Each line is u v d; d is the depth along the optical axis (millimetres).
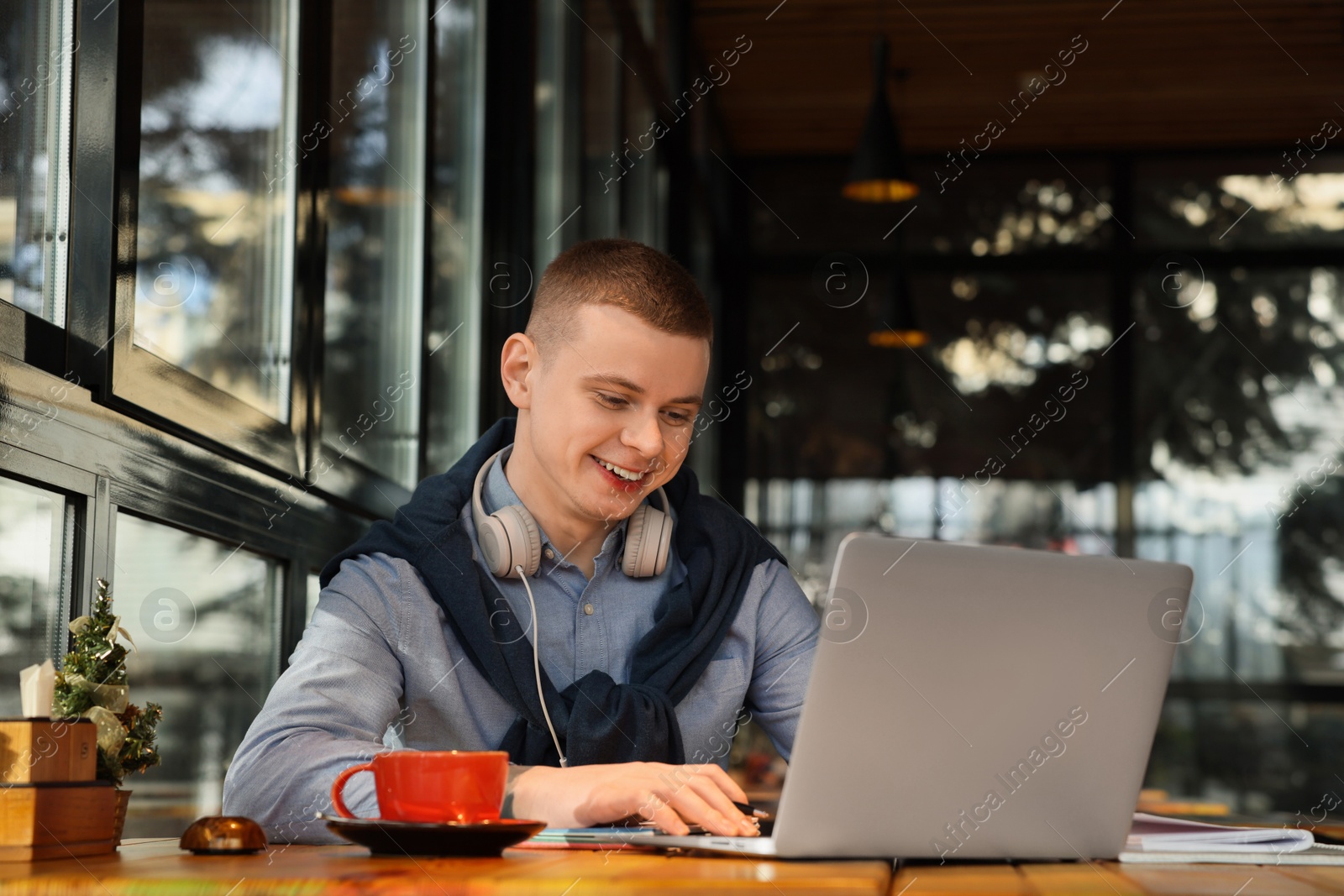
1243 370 6633
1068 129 6648
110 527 1410
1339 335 6602
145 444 1497
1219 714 6340
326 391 2148
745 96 6285
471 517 1443
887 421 6742
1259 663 6379
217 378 1779
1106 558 923
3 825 858
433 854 877
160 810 1626
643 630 1460
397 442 2527
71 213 1396
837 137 6766
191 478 1616
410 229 2541
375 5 2393
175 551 1635
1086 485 6629
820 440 6777
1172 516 6555
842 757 887
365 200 2363
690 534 1527
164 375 1540
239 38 1834
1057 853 948
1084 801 942
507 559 1397
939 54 5852
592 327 1337
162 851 980
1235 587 6445
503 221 2969
